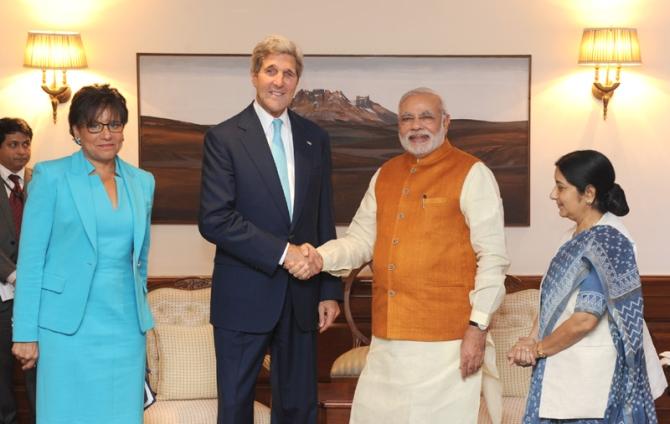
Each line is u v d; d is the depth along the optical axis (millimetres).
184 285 4742
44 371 3348
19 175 5008
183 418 4219
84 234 3322
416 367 3633
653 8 5402
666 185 5461
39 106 5387
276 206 3633
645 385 3152
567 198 3199
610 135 5441
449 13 5402
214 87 5391
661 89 5418
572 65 5422
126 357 3422
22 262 3311
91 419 3371
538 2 5402
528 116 5398
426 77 5402
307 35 5391
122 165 3477
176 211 5426
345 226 5449
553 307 3189
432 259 3615
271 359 3754
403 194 3711
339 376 4672
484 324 3525
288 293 3684
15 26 5359
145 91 5375
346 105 5391
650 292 5449
